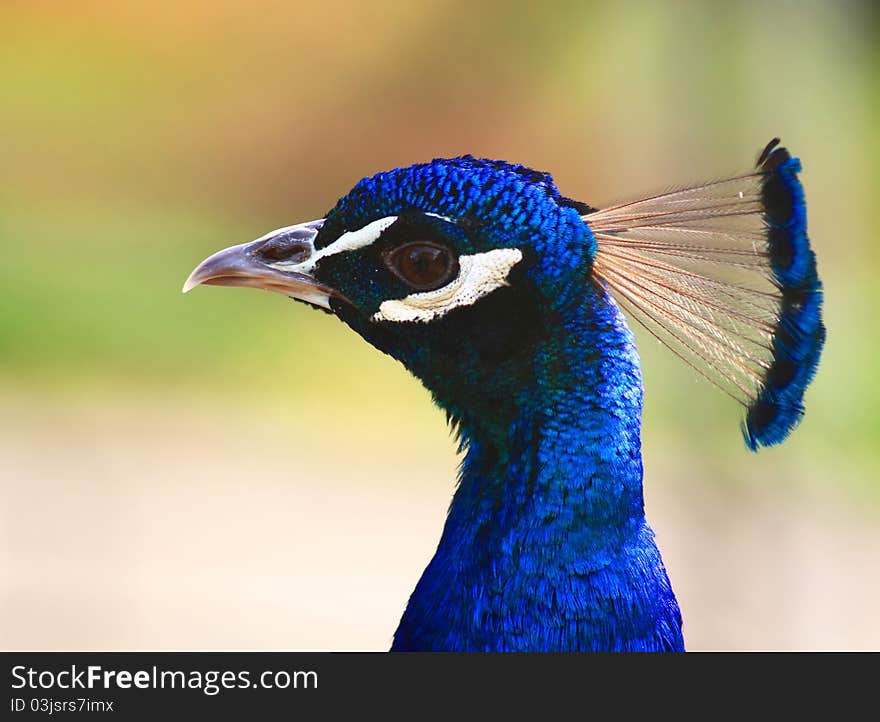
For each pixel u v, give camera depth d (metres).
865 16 28.75
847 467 19.97
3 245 31.17
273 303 30.44
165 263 31.88
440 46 37.34
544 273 6.73
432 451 23.39
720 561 14.82
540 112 35.38
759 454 16.67
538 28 35.62
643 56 28.81
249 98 38.50
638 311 7.14
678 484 16.38
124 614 16.00
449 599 6.61
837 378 22.81
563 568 6.38
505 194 6.82
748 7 13.73
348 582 17.70
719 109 13.60
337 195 37.66
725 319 7.00
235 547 18.70
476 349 6.79
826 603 15.67
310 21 38.84
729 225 7.06
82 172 36.88
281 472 21.78
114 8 39.78
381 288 7.01
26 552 17.92
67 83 38.44
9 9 39.91
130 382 25.41
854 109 27.75
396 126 37.66
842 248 27.64
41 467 20.83
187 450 22.20
